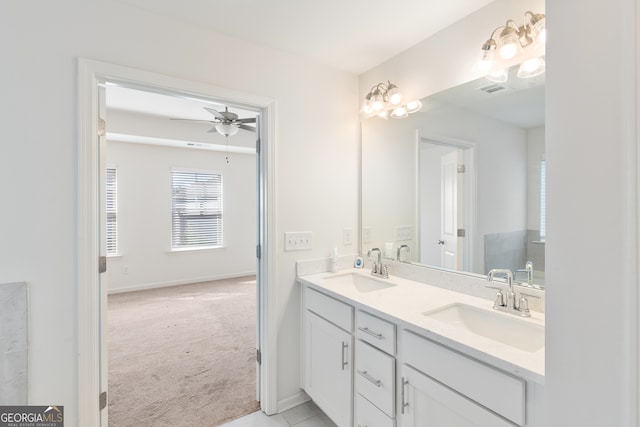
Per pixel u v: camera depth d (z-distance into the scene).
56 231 1.34
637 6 0.54
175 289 4.78
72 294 1.37
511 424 0.94
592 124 0.60
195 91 1.65
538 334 1.18
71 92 1.36
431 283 1.82
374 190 2.22
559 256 0.66
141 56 1.51
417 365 1.23
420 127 1.90
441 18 1.64
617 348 0.57
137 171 4.69
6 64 1.24
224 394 2.10
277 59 1.93
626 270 0.55
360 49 1.95
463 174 1.68
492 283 1.51
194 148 5.07
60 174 1.34
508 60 1.45
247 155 5.70
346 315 1.61
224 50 1.75
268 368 1.90
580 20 0.62
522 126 1.44
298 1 1.49
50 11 1.32
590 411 0.61
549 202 0.67
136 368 2.42
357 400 1.54
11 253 1.26
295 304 2.02
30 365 1.29
